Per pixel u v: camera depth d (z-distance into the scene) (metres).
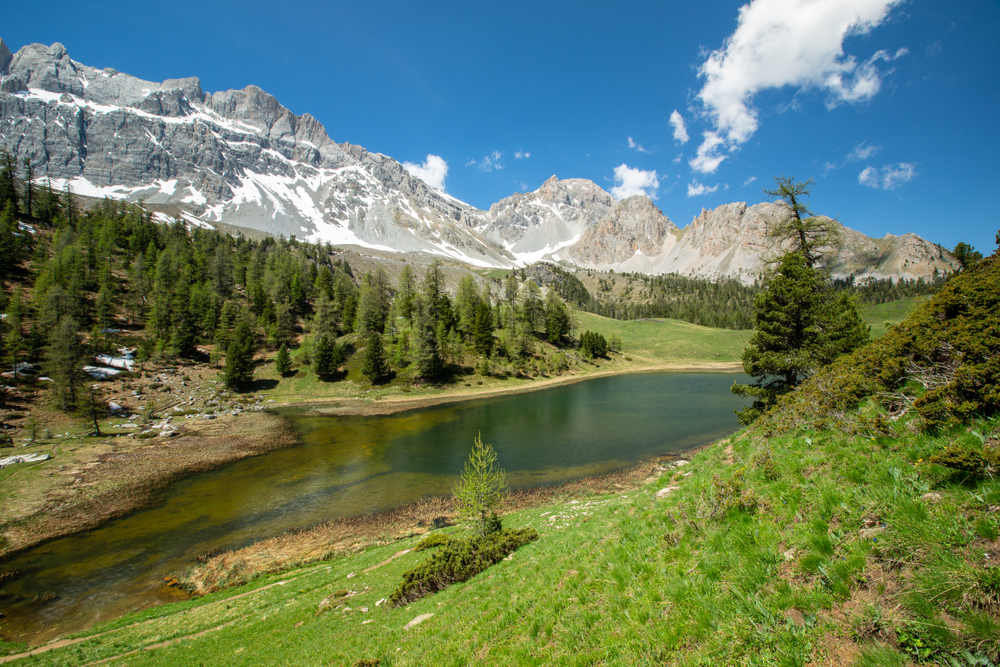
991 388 7.02
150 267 102.56
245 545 25.98
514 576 12.00
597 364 116.38
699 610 6.05
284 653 12.59
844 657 4.50
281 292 109.81
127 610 19.94
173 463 40.59
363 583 17.73
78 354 51.47
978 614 4.05
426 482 35.66
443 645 9.20
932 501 5.69
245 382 76.38
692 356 127.75
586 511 21.45
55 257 89.19
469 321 109.25
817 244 24.78
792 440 10.53
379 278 126.19
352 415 63.91
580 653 6.66
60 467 37.47
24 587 22.03
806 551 6.14
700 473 12.74
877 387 10.16
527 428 53.59
